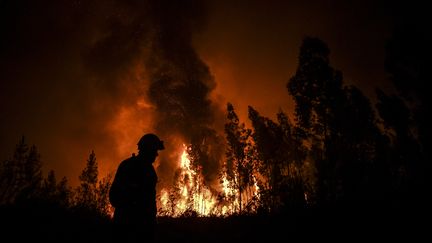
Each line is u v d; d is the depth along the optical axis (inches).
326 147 692.7
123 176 159.5
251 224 451.8
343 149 684.7
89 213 516.4
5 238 311.4
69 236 334.6
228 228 447.5
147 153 172.6
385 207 407.8
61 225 383.6
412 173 619.2
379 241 290.8
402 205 395.9
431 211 349.7
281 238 347.9
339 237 318.0
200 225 496.1
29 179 886.4
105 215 566.9
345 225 350.3
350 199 519.8
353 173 644.1
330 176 655.1
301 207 537.0
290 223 410.0
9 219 370.9
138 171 163.2
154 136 177.5
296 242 327.6
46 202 499.5
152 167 173.0
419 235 288.5
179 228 466.3
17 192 818.8
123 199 155.3
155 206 167.9
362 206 436.8
